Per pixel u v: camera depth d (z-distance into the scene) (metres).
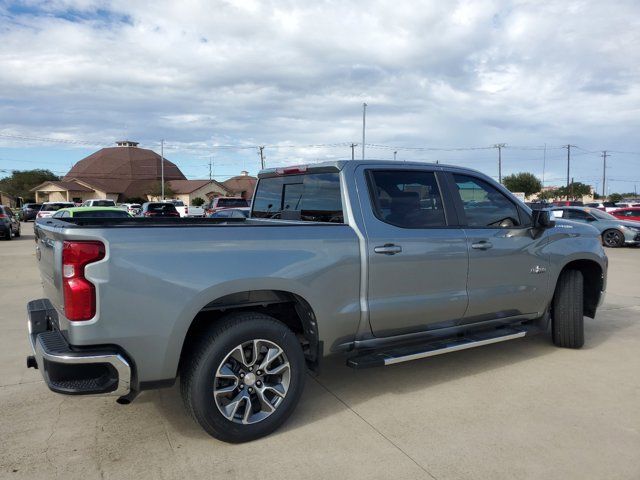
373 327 4.14
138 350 3.19
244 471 3.18
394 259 4.15
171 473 3.16
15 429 3.74
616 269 12.21
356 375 4.84
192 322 3.64
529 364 5.13
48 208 37.03
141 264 3.16
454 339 4.70
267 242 3.61
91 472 3.17
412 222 4.37
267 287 3.56
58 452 3.41
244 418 3.50
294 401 3.70
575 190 94.00
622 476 3.12
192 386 3.37
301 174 4.77
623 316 7.31
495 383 4.62
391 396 4.33
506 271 4.90
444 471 3.17
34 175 97.19
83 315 3.05
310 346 3.92
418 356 4.24
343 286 3.93
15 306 7.86
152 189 78.75
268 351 3.61
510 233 4.92
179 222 4.85
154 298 3.19
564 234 5.40
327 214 4.36
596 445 3.49
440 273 4.43
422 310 4.34
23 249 17.39
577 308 5.48
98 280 3.05
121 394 3.20
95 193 77.31
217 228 3.46
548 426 3.77
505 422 3.83
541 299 5.25
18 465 3.25
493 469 3.19
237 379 3.51
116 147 97.25
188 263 3.30
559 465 3.24
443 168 4.69
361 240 4.02
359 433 3.67
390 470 3.18
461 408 4.08
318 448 3.46
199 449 3.45
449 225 4.59
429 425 3.79
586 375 4.82
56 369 3.07
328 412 4.02
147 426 3.79
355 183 4.20
